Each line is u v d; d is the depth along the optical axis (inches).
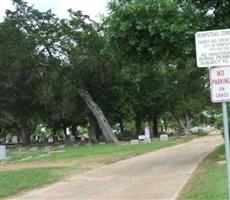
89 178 796.0
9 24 2480.3
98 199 565.0
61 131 4758.9
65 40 2436.0
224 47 337.1
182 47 905.5
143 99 3058.6
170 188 620.7
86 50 2412.6
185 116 3324.3
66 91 2454.5
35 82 2637.8
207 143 1776.6
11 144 4020.7
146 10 906.7
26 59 2437.3
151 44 936.3
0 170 960.9
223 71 336.5
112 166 999.6
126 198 561.0
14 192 648.4
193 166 885.2
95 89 2728.8
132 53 978.7
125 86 2881.4
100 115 2593.5
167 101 3115.2
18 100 2829.7
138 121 3425.2
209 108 3198.8
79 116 2967.5
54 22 2472.9
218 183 582.9
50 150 1979.6
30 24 2507.4
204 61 339.6
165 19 900.0
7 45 2476.6
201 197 512.1
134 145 1841.8
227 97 335.0
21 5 2516.0
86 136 4493.1
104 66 2463.1
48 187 703.7
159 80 3021.7
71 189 668.7
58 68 2470.5
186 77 2881.4
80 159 1210.0
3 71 2544.3
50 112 3031.5
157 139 2561.5
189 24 887.1
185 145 1695.4
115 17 933.2
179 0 903.7
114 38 948.6
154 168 898.1
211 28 898.1
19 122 3646.7
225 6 900.0
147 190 615.5
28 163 1189.1
